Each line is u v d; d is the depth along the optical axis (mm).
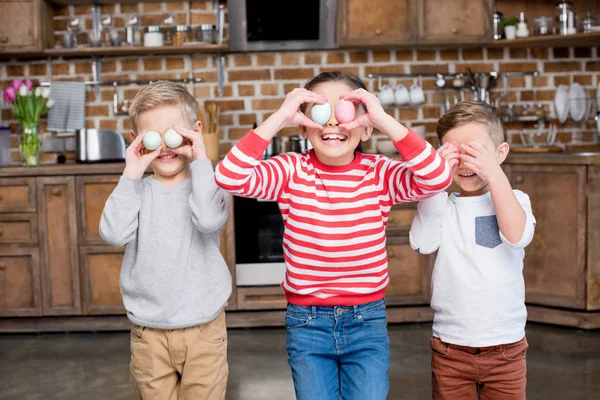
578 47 4328
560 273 3627
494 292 1678
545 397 2639
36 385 2910
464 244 1714
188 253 1775
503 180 1604
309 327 1582
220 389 1834
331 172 1561
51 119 4230
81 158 3859
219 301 1797
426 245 1730
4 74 4266
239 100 4293
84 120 4273
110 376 3018
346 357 1609
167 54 4277
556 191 3605
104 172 3697
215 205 1729
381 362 1566
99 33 4246
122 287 1822
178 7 4266
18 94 3951
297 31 4184
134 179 1751
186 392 1814
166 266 1751
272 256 3752
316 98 1470
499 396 1717
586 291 3557
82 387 2879
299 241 1553
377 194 1561
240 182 1471
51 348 3479
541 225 3664
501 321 1683
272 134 1456
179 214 1791
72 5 4242
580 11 4336
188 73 4281
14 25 3990
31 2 3992
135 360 1812
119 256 3721
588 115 4309
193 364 1785
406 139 1448
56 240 3715
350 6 4031
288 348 1623
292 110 1453
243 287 3740
